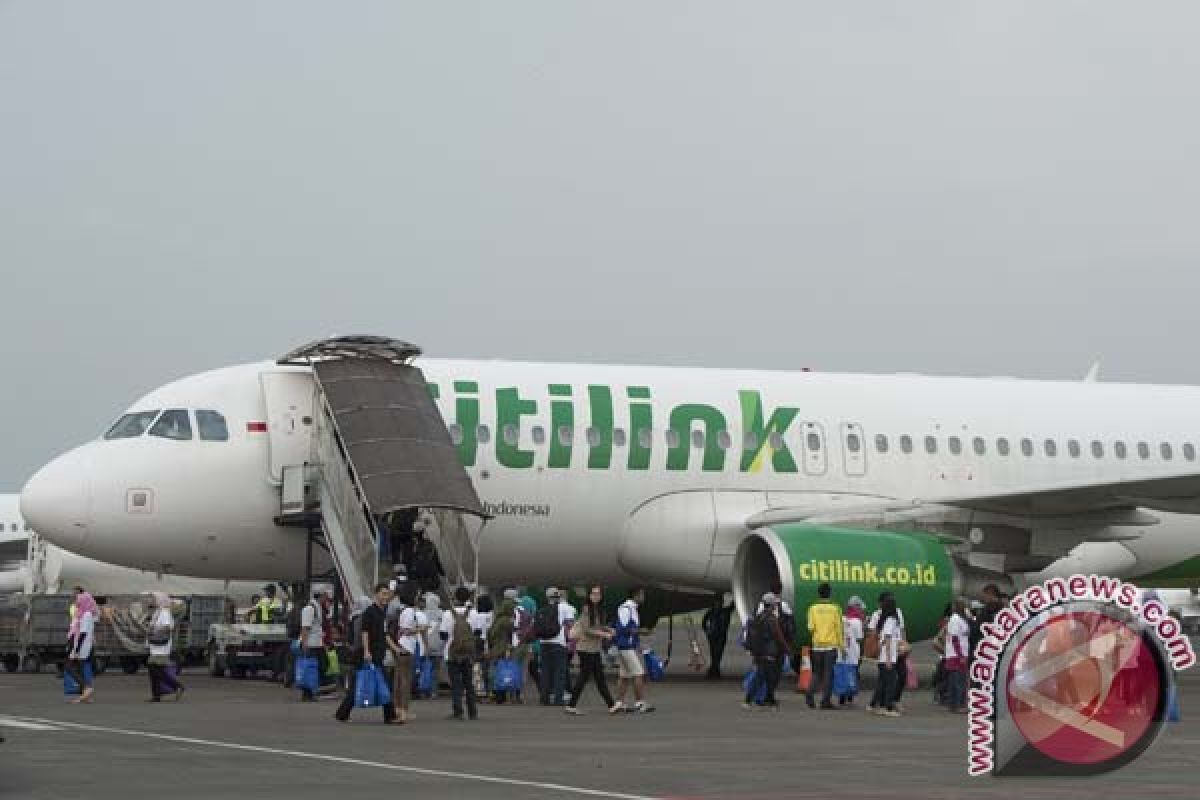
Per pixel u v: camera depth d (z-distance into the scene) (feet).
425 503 95.66
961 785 51.83
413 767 55.31
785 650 86.28
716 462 110.73
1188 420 124.77
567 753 60.95
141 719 74.84
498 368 109.50
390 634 75.56
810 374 117.50
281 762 56.18
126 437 103.60
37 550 161.38
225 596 130.72
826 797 48.55
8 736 65.21
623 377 111.55
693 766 56.85
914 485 115.44
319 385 102.47
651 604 121.60
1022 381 124.06
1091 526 106.83
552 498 106.73
